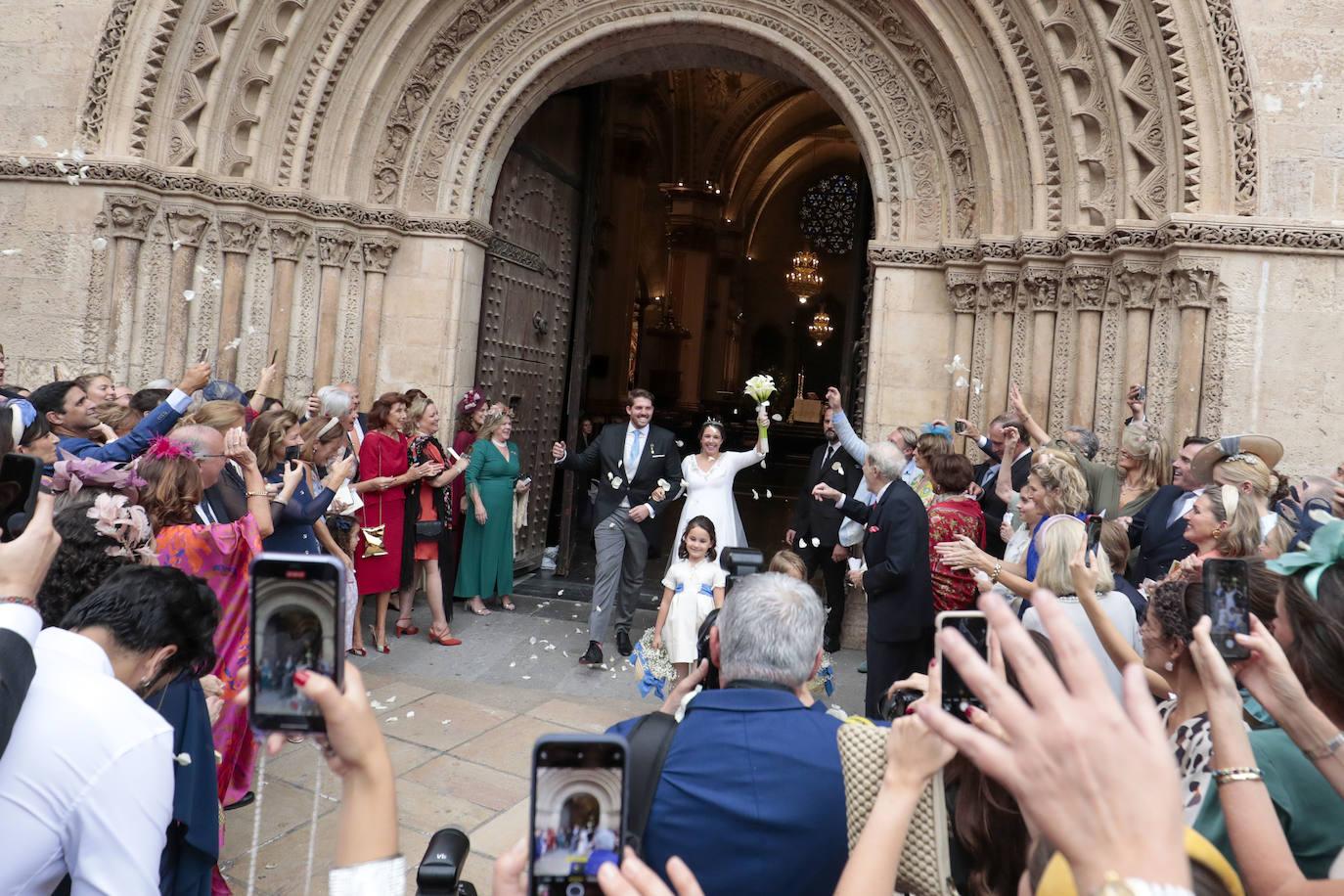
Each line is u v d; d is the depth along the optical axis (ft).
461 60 27.86
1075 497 13.80
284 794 14.93
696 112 80.18
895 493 16.70
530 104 28.76
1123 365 22.70
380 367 28.43
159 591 7.38
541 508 33.22
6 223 25.68
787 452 88.17
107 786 6.32
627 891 3.78
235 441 13.05
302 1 26.30
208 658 7.93
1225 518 11.78
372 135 27.94
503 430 26.71
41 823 6.21
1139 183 22.38
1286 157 20.70
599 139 34.40
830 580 25.53
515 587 30.40
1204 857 3.80
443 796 15.34
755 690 6.53
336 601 4.00
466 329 28.60
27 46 25.55
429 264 28.25
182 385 14.83
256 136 26.76
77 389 15.75
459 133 28.14
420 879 5.85
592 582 31.81
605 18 27.40
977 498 21.33
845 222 109.09
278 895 12.07
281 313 27.32
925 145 25.91
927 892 5.60
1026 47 23.62
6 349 25.71
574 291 34.88
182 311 26.20
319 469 18.89
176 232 25.96
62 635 6.89
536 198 31.91
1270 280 20.76
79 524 8.33
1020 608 14.33
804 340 110.11
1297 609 6.03
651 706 20.43
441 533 23.97
